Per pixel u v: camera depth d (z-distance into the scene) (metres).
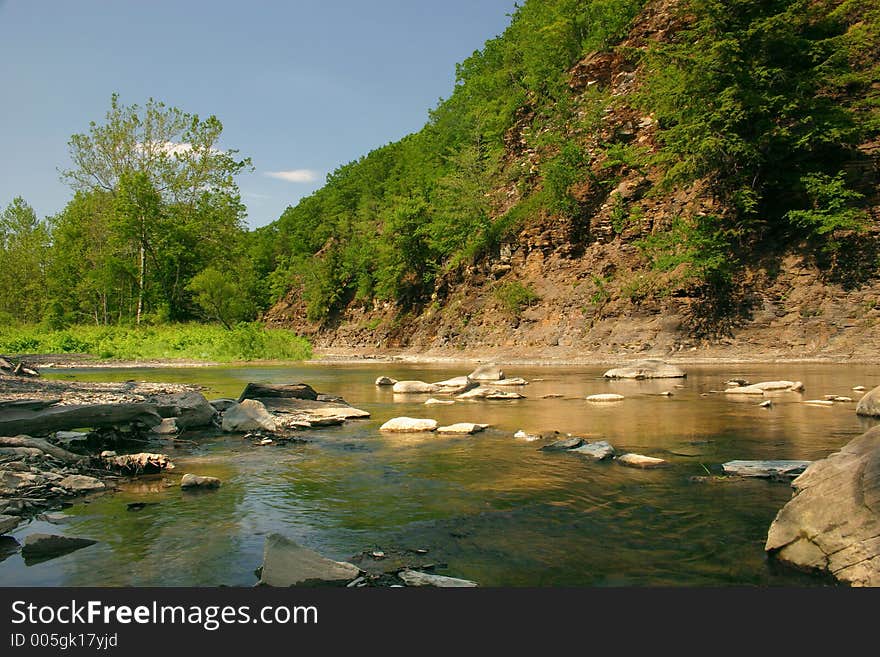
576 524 4.71
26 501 5.35
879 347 23.42
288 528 4.71
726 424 9.21
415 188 59.75
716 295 28.75
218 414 10.59
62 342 37.34
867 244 25.98
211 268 50.09
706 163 29.58
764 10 29.06
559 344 33.31
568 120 41.59
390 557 4.08
